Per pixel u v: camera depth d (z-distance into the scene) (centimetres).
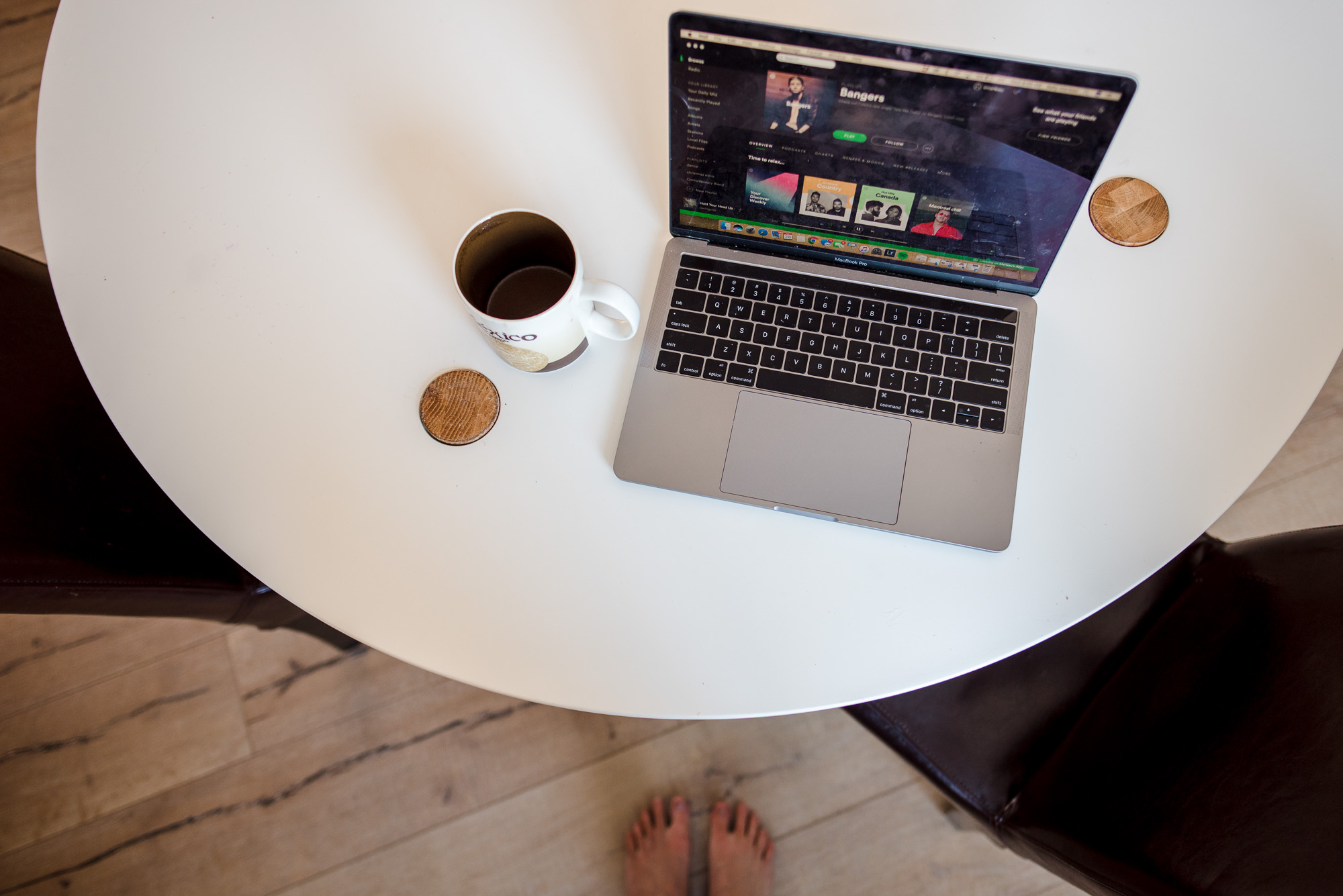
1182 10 83
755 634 69
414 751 137
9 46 160
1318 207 77
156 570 86
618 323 72
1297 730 67
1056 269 76
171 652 139
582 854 133
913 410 72
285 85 83
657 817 132
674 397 73
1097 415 73
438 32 84
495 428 74
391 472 73
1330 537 75
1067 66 57
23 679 137
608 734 137
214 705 137
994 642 68
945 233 70
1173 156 78
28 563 76
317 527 72
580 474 73
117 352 76
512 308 73
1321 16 82
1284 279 75
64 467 84
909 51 58
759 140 66
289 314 77
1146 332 74
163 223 79
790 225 73
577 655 69
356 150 81
